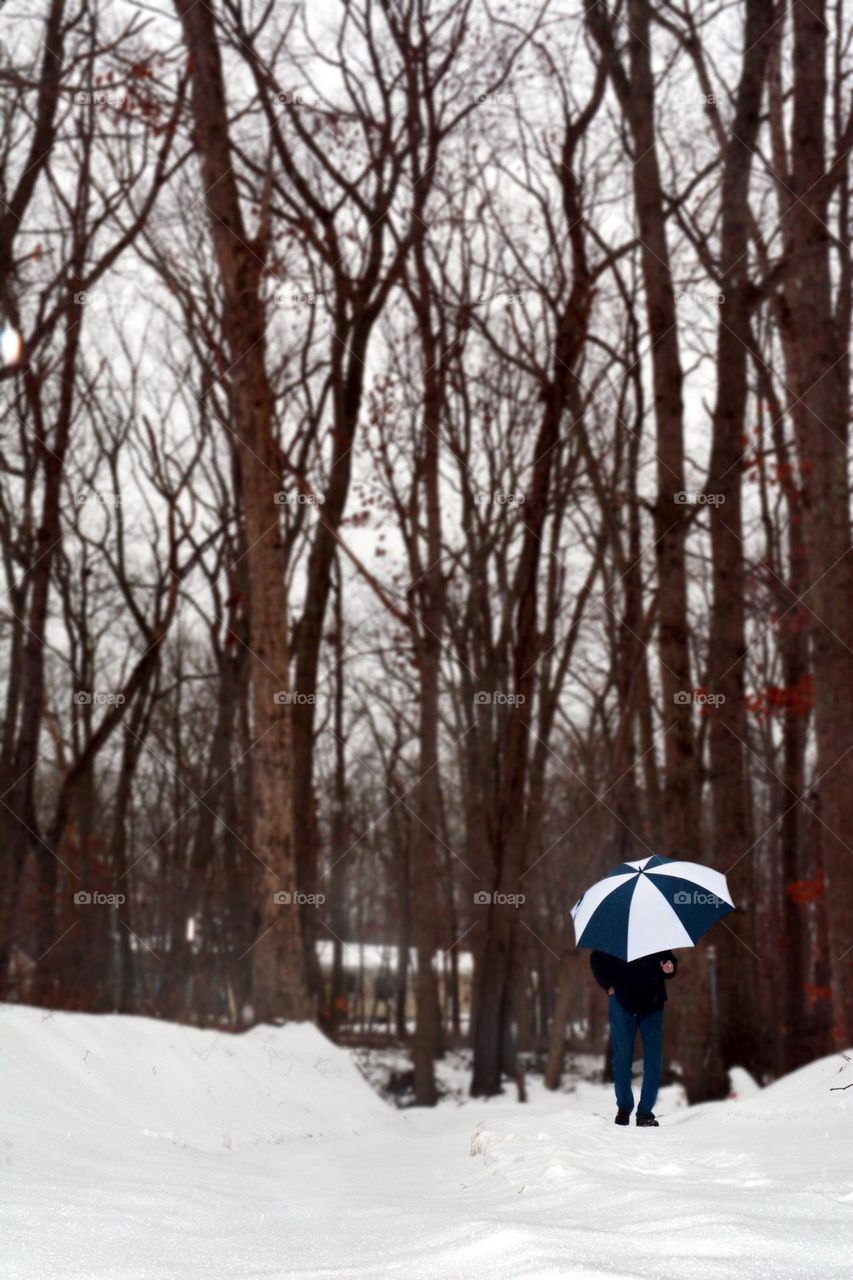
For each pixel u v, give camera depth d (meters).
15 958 25.05
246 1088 12.56
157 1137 8.65
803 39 18.17
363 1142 12.69
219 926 35.88
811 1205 4.14
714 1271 3.01
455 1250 3.50
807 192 18.09
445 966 43.81
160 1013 19.69
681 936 8.85
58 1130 7.35
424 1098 27.12
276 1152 9.88
